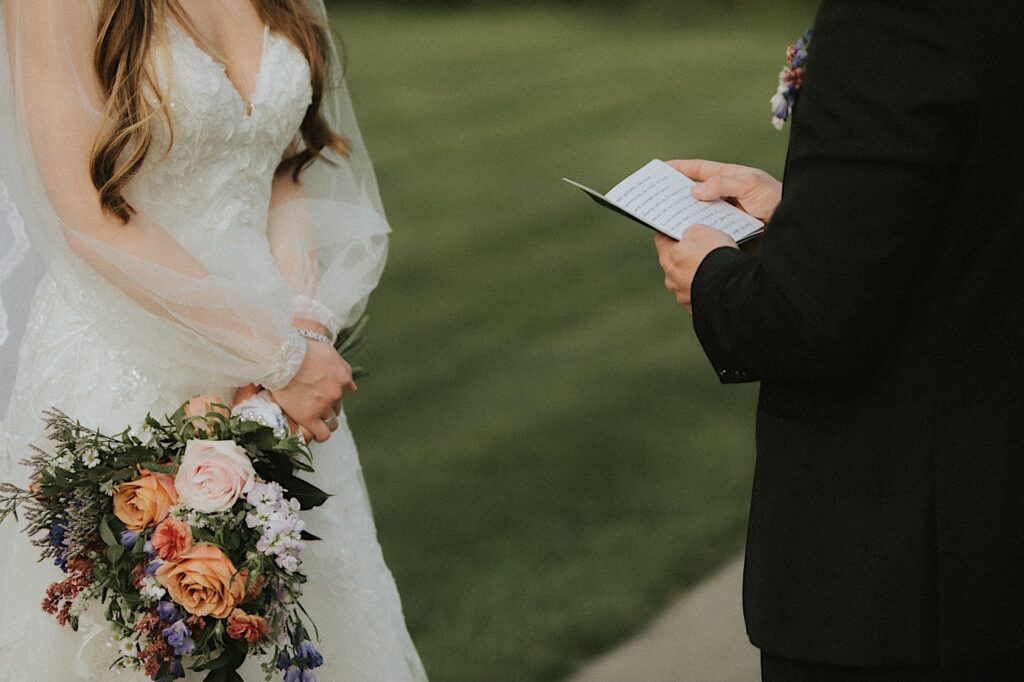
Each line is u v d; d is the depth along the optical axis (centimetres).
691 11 2273
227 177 249
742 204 242
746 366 206
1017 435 200
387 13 2302
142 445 229
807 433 208
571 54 1884
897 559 200
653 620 407
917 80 186
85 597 221
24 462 230
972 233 195
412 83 1653
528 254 893
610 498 496
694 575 435
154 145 239
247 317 242
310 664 231
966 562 198
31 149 237
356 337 284
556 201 1052
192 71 238
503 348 692
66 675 244
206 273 242
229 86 245
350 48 1931
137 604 220
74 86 234
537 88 1625
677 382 634
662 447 550
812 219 191
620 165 1202
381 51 1905
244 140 250
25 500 229
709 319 209
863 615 202
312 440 254
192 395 250
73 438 227
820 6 197
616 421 580
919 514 199
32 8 233
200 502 220
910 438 200
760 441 216
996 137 190
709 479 515
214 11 255
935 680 204
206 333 240
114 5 231
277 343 245
